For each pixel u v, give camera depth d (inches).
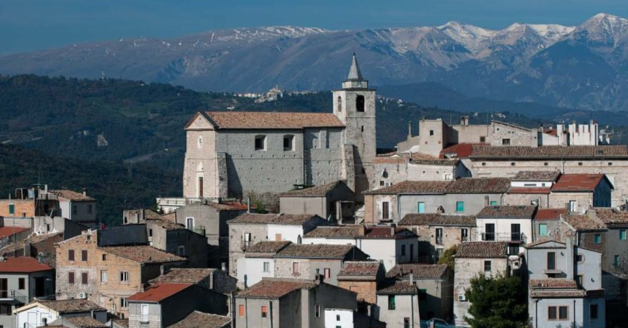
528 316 6678.2
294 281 6815.9
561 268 6860.2
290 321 6560.0
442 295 7081.7
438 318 6973.4
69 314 6899.6
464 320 6850.4
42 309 6998.0
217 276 7249.0
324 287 6673.2
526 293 6835.6
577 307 6589.6
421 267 7219.5
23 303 7628.0
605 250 7239.2
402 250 7637.8
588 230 7199.8
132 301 6835.6
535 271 6879.9
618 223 7293.3
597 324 6692.9
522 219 7588.6
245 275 7632.9
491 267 7012.8
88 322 6752.0
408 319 6860.2
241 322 6614.2
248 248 7755.9
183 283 7007.9
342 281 6953.7
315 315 6624.0
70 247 7657.5
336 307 6702.8
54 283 7785.4
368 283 6919.3
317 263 7352.4
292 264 7445.9
